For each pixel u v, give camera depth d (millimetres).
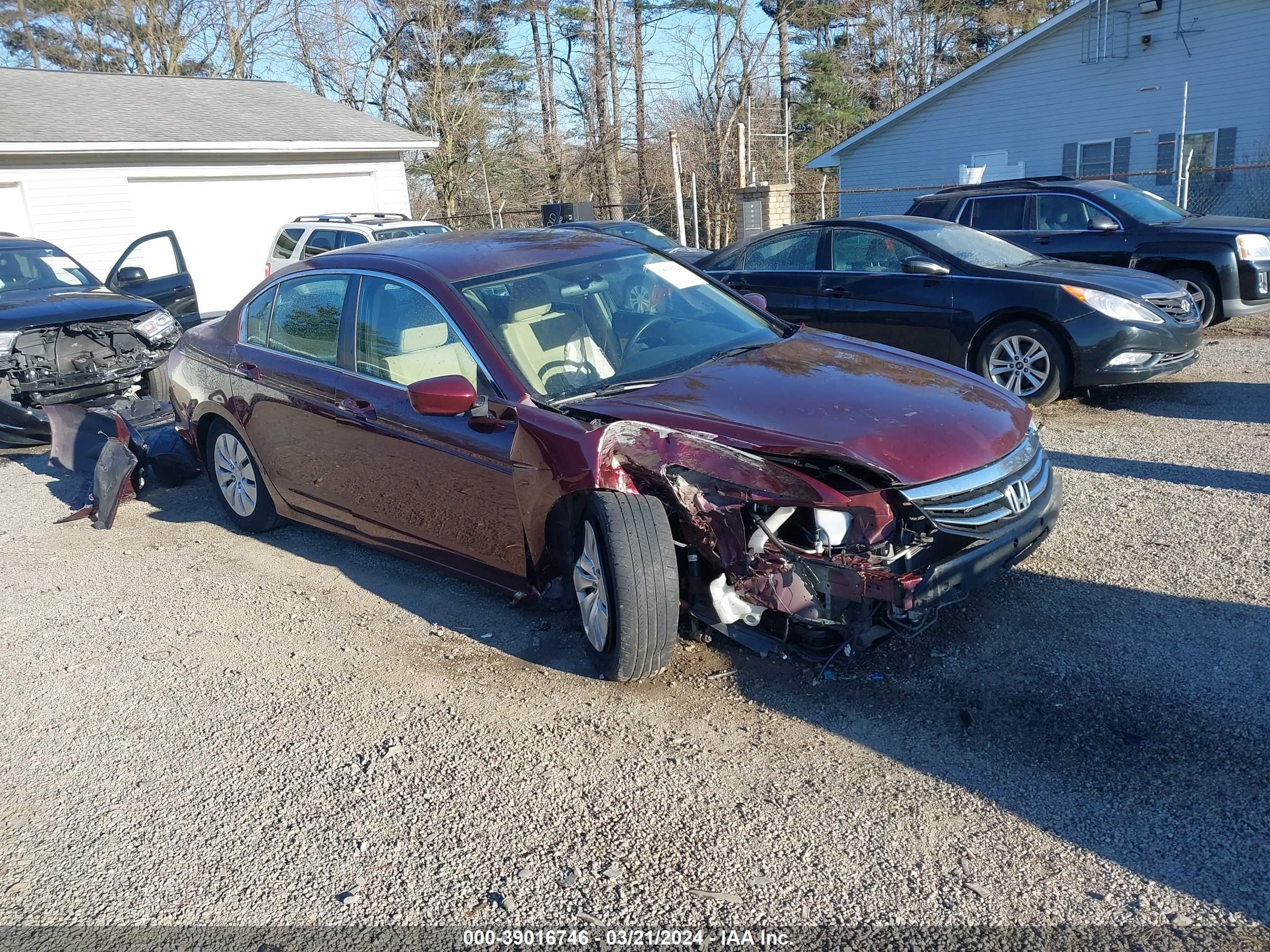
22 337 7922
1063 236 10406
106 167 16328
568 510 3842
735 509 3525
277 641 4484
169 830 3213
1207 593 4199
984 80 25547
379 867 2949
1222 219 10367
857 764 3223
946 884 2686
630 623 3543
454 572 4527
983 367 7664
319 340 5020
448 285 4410
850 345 4617
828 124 37688
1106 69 23516
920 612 3473
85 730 3869
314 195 19500
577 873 2846
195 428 5984
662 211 33469
